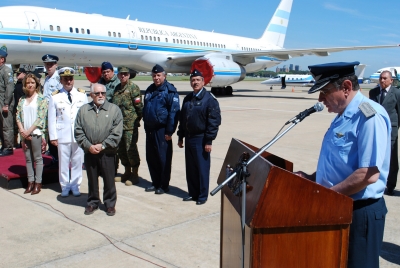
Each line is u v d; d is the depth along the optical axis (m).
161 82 5.18
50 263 3.32
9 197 5.12
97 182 4.59
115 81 5.84
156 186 5.53
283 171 1.84
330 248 1.97
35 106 5.14
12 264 3.29
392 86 5.21
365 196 2.16
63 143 5.05
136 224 4.25
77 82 35.19
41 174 5.31
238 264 2.22
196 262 3.39
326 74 2.14
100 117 4.32
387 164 2.19
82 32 17.02
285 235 1.92
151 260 3.41
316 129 11.23
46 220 4.33
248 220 1.91
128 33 19.17
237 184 2.17
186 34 22.91
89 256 3.46
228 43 26.03
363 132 2.04
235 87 41.19
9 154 6.99
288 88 41.94
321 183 2.29
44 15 15.87
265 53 22.09
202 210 4.73
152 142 5.34
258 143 8.91
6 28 14.70
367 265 2.21
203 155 4.87
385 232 4.09
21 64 16.31
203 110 4.71
